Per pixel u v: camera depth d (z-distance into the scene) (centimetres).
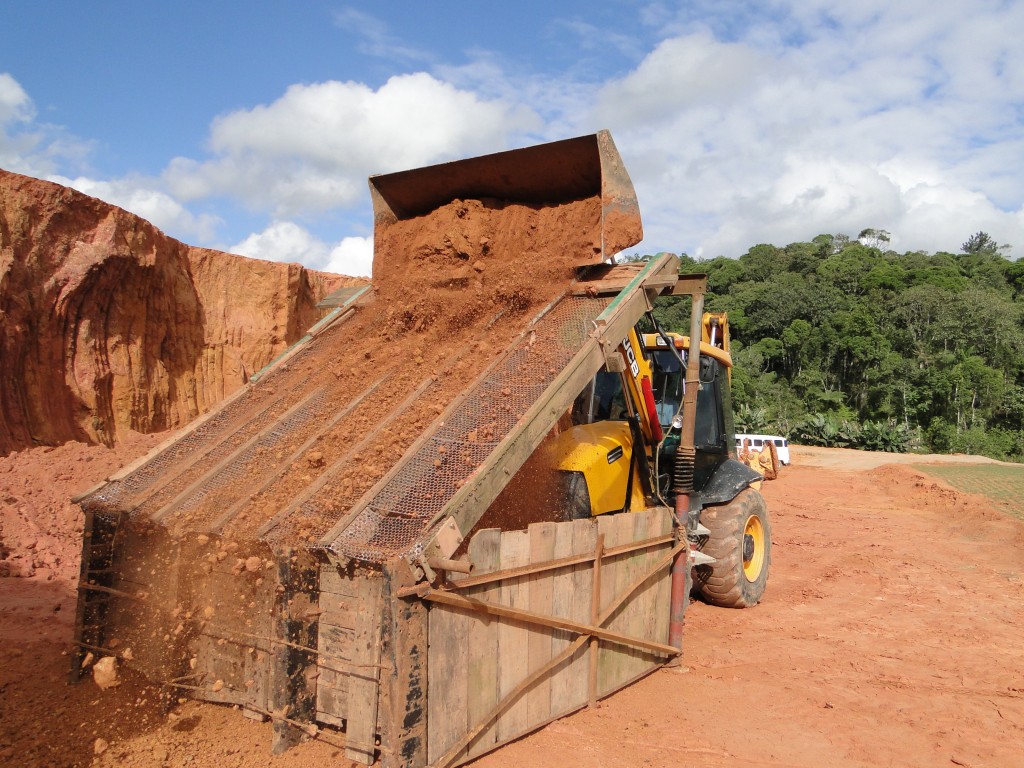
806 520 1448
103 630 443
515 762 366
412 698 317
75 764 339
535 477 496
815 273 7831
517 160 529
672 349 623
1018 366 5106
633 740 413
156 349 1026
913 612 766
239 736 370
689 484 554
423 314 539
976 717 488
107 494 447
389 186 586
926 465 2802
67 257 888
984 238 10806
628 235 498
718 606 748
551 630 411
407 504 352
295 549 359
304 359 562
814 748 428
